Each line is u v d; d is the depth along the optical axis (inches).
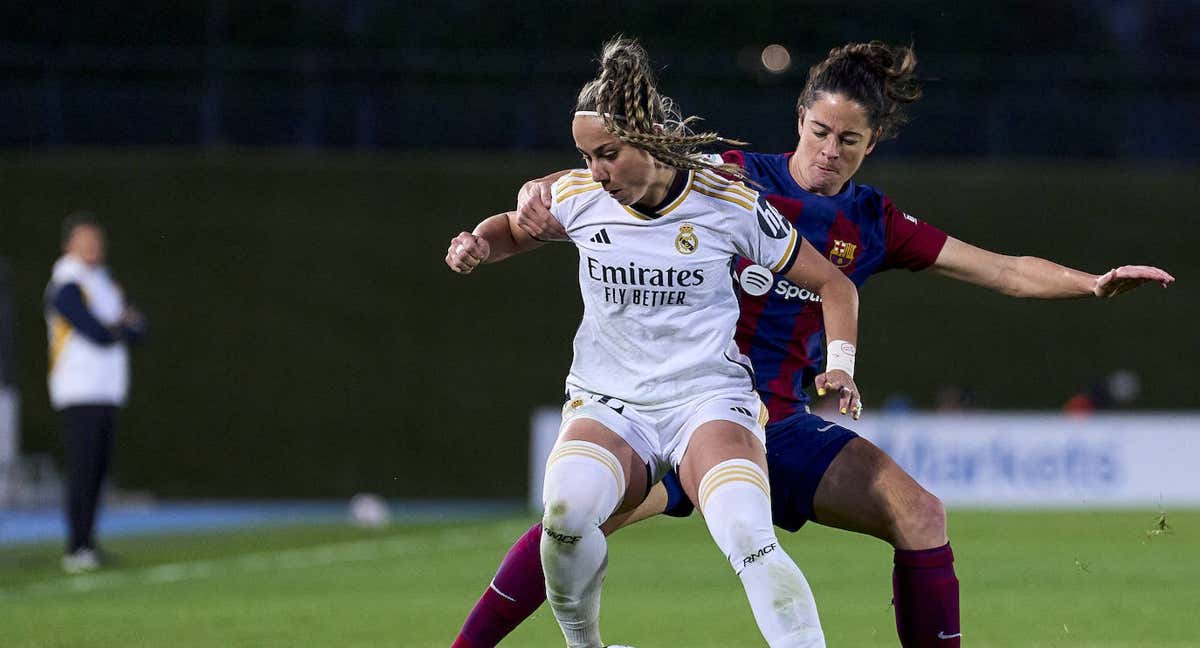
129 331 1443.2
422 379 3284.9
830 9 3816.4
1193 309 3457.2
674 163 565.9
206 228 3366.1
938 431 2395.4
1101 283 664.4
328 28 3796.8
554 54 3786.9
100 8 3710.6
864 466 652.1
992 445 2390.5
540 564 638.5
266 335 3287.4
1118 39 3885.3
